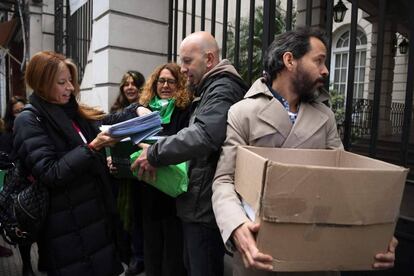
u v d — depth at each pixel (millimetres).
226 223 1232
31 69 1896
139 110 2520
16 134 1891
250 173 1193
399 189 1102
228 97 1747
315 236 1079
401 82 12062
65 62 1975
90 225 1970
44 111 1909
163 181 1892
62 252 1884
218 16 5996
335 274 1479
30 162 1844
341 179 1050
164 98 2584
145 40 4215
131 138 1894
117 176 2297
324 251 1094
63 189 1893
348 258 1111
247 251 1124
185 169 1914
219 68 1896
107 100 4109
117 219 2154
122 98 3523
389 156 4699
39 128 1882
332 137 1524
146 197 2359
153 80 2670
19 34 8797
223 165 1438
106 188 2057
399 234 2125
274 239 1075
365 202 1073
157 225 2443
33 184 1870
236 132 1453
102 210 2033
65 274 1888
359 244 1106
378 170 1070
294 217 1057
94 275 1958
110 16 4000
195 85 2100
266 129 1415
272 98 1435
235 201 1306
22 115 1899
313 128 1441
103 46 4172
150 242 2471
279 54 1423
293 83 1424
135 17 4137
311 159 1401
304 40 1384
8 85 10820
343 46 13492
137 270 3053
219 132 1671
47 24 6918
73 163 1790
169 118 2365
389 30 8023
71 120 2041
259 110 1431
